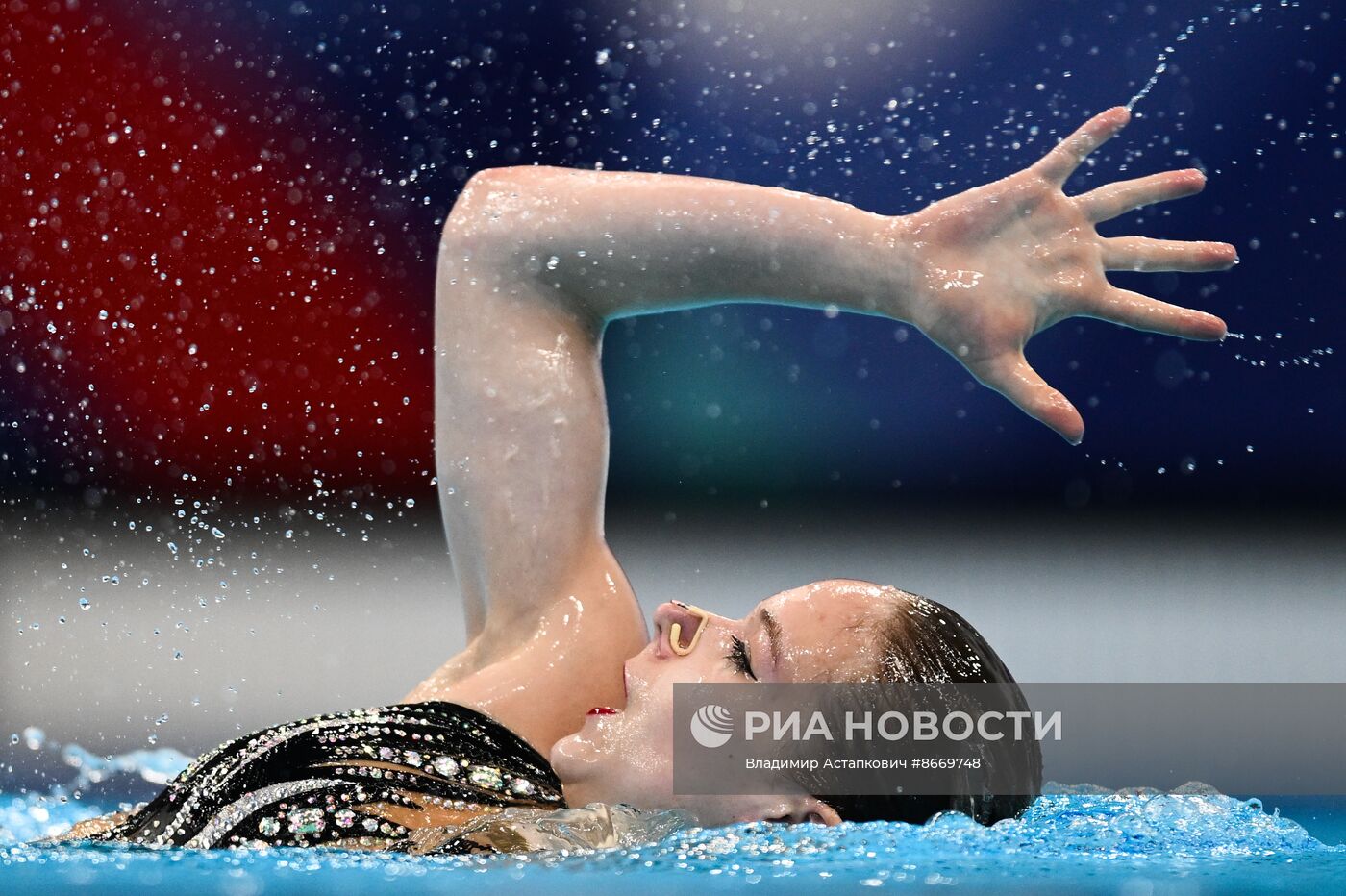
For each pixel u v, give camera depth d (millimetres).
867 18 25922
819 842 4980
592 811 5188
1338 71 24266
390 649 18859
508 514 6410
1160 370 27156
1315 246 25000
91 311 26656
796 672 5473
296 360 27672
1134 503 27406
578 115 27203
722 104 26812
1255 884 4359
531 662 6152
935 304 5773
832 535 27625
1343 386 25984
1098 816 5566
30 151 26266
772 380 28734
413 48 27312
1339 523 26391
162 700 15250
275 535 27219
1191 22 24766
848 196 26156
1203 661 17906
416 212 27781
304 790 5176
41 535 26109
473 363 6527
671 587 22938
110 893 4180
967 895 4180
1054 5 24922
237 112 27031
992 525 27938
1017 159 25547
